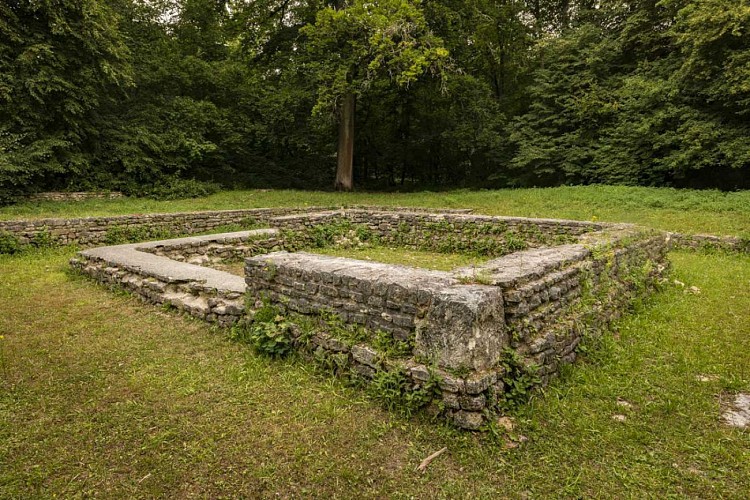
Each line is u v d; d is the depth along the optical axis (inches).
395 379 116.0
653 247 251.0
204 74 775.7
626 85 634.2
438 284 120.5
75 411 117.6
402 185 975.6
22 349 156.3
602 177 675.4
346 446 103.2
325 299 140.5
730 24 458.9
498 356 113.7
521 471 94.1
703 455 98.3
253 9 713.0
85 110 581.3
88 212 469.7
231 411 117.8
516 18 900.6
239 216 458.9
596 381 130.6
